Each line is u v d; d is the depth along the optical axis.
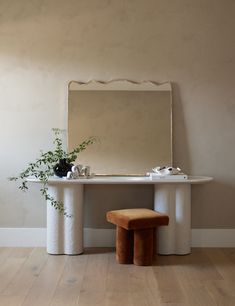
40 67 4.04
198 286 2.94
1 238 4.05
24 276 3.15
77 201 3.75
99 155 4.02
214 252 3.86
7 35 4.03
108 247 4.04
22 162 4.05
